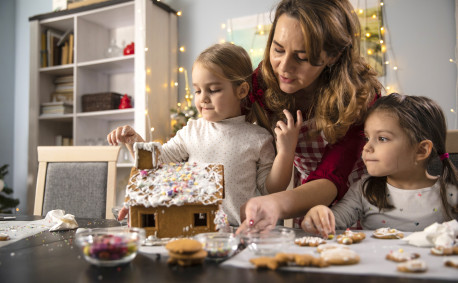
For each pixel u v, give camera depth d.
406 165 0.88
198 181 0.75
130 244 0.54
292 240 0.62
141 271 0.51
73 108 3.42
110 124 3.54
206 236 0.60
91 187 1.64
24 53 3.81
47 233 0.83
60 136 3.52
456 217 0.89
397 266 0.50
